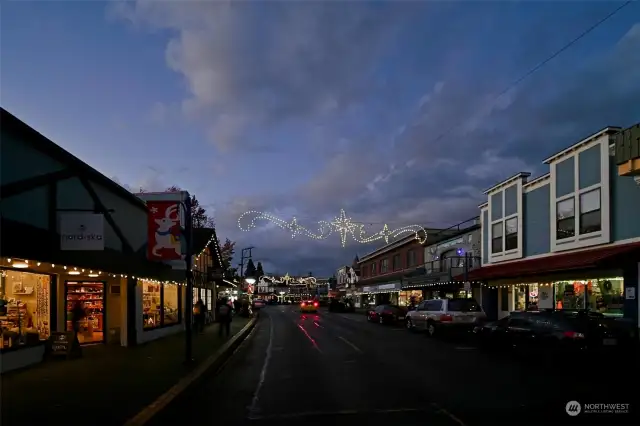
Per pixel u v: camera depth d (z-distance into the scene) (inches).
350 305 2365.9
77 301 667.4
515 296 1022.4
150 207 724.7
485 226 1129.4
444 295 1477.6
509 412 344.8
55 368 506.0
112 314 742.5
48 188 486.0
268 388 446.9
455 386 444.8
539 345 579.8
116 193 670.5
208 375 517.3
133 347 699.4
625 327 561.6
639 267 657.6
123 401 362.3
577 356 538.3
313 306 2244.1
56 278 590.9
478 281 1066.1
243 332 996.6
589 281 789.9
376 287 2124.8
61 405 348.5
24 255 418.9
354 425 315.9
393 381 472.7
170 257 719.7
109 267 589.3
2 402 357.7
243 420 332.8
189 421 330.6
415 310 1056.2
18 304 534.3
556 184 860.6
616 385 446.9
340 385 454.3
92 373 478.9
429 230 1743.4
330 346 795.4
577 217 801.6
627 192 705.0
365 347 777.6
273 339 931.3
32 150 460.4
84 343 700.0
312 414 345.4
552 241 867.4
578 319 564.7
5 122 413.7
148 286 850.1
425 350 733.9
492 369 547.5
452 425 313.4
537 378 486.9
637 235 684.1
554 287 884.0
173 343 765.9
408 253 1884.8
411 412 347.6
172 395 382.6
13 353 497.4
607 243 735.1
